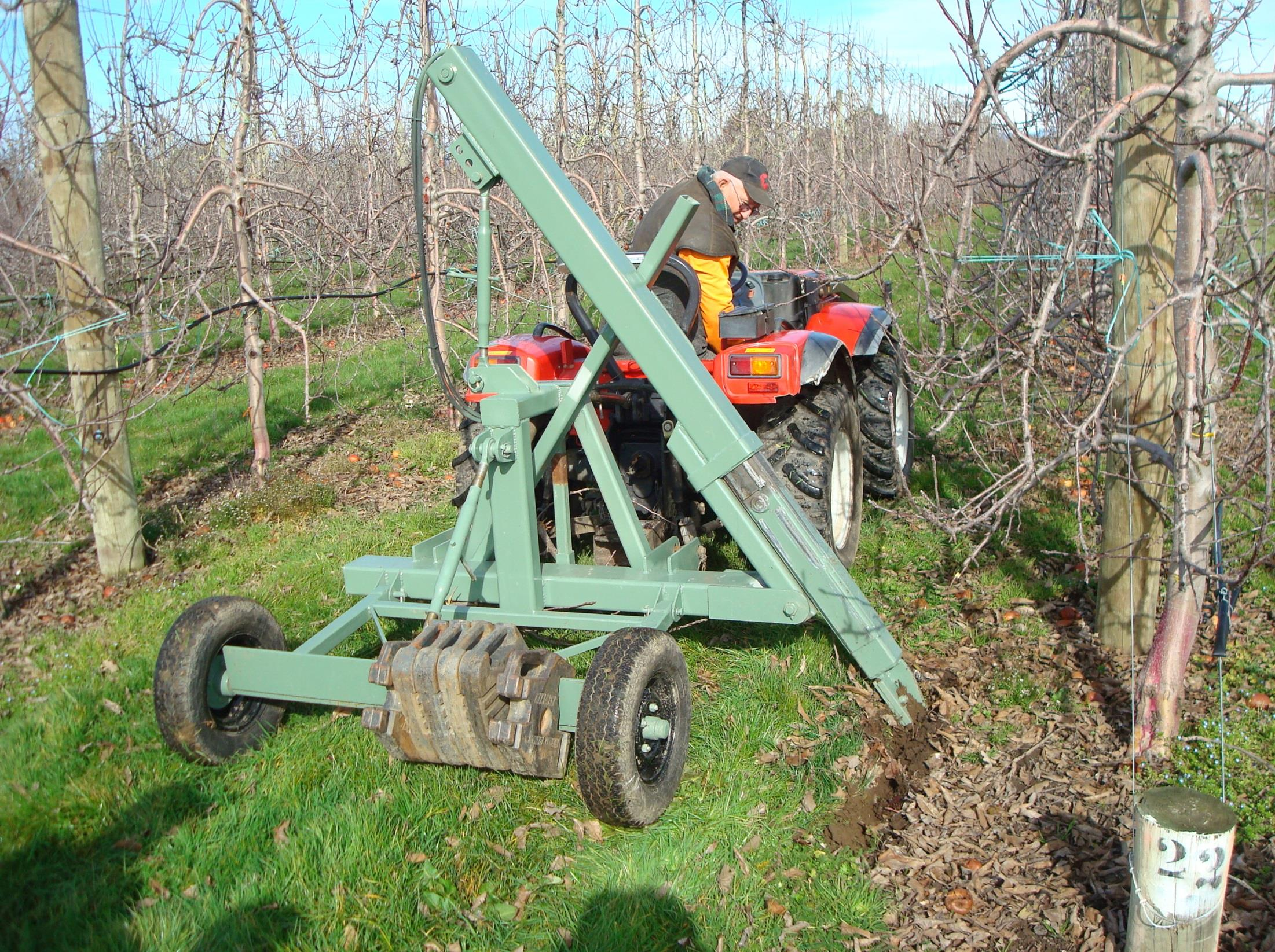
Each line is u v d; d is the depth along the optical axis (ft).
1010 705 12.15
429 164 22.48
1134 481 11.05
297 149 28.17
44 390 23.38
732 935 8.46
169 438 26.48
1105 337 10.74
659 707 10.05
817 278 17.61
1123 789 10.34
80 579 17.25
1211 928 7.30
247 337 21.72
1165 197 10.92
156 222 29.94
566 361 14.37
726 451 11.15
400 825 9.62
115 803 9.99
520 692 9.36
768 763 10.97
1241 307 9.98
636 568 12.44
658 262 11.24
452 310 33.06
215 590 16.15
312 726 11.44
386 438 26.13
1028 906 8.79
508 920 8.58
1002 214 12.09
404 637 13.94
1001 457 20.68
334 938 8.23
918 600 15.19
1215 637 12.50
